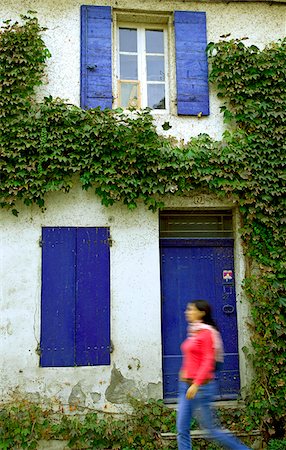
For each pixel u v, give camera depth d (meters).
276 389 6.36
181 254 6.96
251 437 6.14
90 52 6.91
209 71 7.18
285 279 6.66
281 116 6.91
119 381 6.31
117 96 7.17
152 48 7.43
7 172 6.25
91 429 5.95
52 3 7.01
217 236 7.09
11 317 6.25
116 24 7.37
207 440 5.81
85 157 6.42
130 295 6.50
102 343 6.36
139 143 6.54
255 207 6.71
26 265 6.38
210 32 7.31
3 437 5.85
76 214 6.56
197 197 6.84
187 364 4.78
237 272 6.89
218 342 4.72
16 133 6.35
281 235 6.74
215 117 7.06
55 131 6.41
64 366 6.25
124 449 5.86
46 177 6.41
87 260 6.50
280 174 6.79
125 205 6.66
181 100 7.00
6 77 6.50
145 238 6.64
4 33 6.57
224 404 6.48
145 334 6.45
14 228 6.42
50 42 6.90
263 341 6.45
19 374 6.16
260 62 7.05
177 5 7.29
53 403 6.15
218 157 6.71
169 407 6.33
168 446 5.92
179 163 6.58
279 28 7.41
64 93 6.81
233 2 7.38
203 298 6.89
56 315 6.35
